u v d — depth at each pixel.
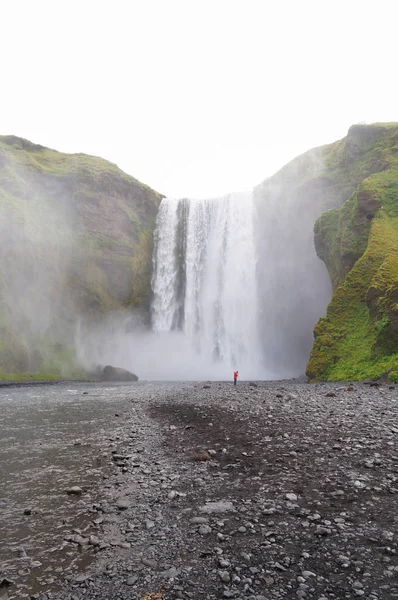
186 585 4.65
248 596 4.36
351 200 42.50
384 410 13.94
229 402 18.89
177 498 7.43
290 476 8.05
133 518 6.68
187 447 11.03
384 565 4.80
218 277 66.62
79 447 11.74
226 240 66.94
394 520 5.93
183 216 71.25
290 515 6.33
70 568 5.15
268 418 13.84
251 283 63.97
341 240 40.00
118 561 5.29
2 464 10.05
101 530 6.27
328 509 6.43
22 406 21.97
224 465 9.16
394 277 29.47
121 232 66.19
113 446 11.68
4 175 60.91
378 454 8.93
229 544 5.55
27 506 7.34
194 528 6.15
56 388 35.44
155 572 4.97
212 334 65.38
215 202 69.69
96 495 7.81
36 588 4.70
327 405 15.78
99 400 24.20
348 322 32.03
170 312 68.62
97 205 64.38
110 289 63.03
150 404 20.70
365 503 6.55
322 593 4.34
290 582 4.58
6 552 5.62
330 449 9.57
